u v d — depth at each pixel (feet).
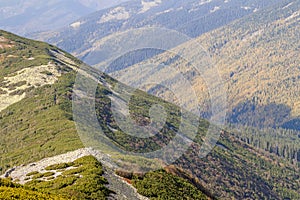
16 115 446.60
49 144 322.14
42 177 222.89
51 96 472.85
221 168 500.74
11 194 140.67
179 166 374.02
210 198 275.18
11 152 348.18
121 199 185.57
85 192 180.65
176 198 216.95
